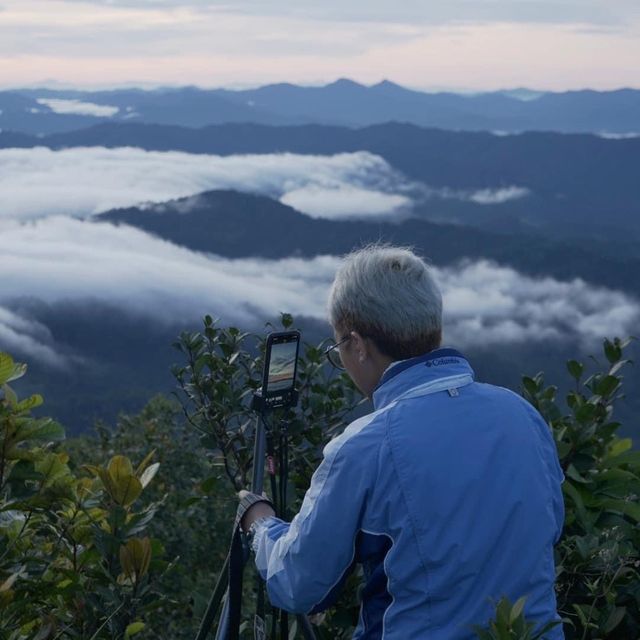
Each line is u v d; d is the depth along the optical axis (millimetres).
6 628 2461
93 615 2650
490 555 1924
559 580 2924
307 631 2527
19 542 2777
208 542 7785
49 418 2701
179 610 5570
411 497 1937
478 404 2074
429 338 2123
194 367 3262
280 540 2094
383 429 2012
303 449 3207
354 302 2121
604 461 3467
